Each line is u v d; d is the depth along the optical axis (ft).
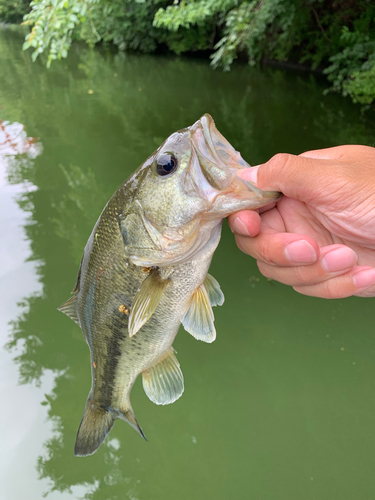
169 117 4.03
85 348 1.81
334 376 1.55
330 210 0.66
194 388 1.60
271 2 4.05
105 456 1.47
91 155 3.30
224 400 1.56
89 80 6.06
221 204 0.65
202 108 4.17
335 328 1.70
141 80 5.79
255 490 1.31
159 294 0.72
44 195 2.77
